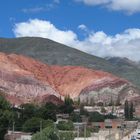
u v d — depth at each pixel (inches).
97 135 6422.2
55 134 4097.0
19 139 4628.4
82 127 6427.2
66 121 6776.6
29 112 7027.6
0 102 4621.1
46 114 7130.9
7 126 4505.4
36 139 3973.9
